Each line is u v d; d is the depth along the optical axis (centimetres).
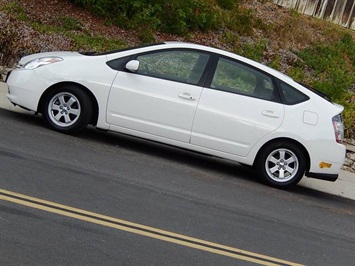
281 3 1973
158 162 1041
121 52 1055
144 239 703
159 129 1035
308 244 808
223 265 682
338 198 1098
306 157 1048
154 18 1655
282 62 1711
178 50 1059
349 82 1670
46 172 842
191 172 1029
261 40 1742
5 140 938
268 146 1042
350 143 1299
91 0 1630
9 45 1379
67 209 736
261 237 792
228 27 1783
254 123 1035
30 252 618
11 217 685
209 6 1781
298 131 1037
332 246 822
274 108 1042
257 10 1911
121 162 978
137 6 1647
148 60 1052
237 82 1052
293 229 855
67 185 812
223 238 757
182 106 1030
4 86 1309
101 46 1494
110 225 719
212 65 1052
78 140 1041
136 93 1032
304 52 1773
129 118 1038
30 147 934
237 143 1040
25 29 1430
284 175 1051
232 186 1002
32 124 1066
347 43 1894
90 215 734
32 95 1043
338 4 1986
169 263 656
